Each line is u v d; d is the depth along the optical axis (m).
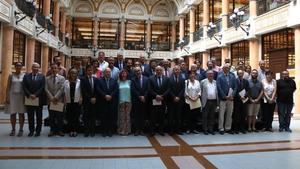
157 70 8.11
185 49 25.78
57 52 24.30
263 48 14.62
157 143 7.00
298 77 11.56
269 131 8.83
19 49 15.70
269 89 8.76
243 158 5.64
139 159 5.50
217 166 5.10
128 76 8.83
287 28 12.77
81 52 29.88
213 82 8.45
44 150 6.08
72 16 30.20
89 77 7.81
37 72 7.57
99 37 30.81
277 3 12.96
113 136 7.90
